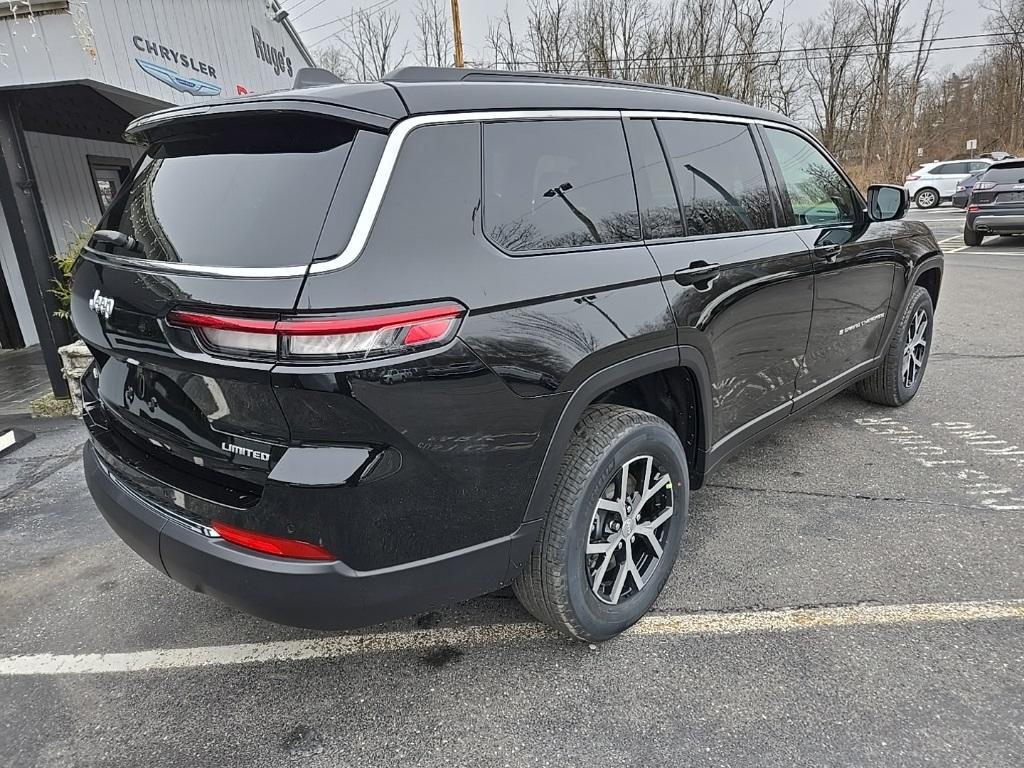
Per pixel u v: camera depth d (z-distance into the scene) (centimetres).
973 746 187
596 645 237
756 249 277
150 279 180
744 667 222
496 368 178
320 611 172
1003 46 4234
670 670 222
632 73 3750
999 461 367
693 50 3709
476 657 234
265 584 170
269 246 165
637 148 240
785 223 306
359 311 157
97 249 221
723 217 271
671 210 247
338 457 161
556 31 3747
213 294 163
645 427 227
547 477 197
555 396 192
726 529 307
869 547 288
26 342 820
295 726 207
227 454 176
